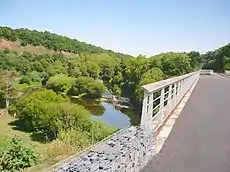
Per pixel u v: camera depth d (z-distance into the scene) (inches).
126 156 166.7
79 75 3506.4
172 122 334.6
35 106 1512.1
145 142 205.9
